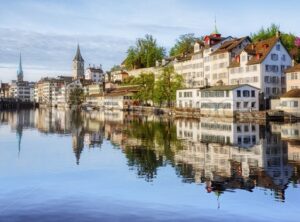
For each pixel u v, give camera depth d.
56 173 34.03
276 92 108.50
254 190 27.38
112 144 52.47
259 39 138.88
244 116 94.69
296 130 65.81
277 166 35.19
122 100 184.50
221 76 125.50
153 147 48.78
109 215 22.50
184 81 141.50
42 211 23.19
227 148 46.56
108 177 32.12
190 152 44.19
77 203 24.78
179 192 27.16
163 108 137.62
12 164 38.31
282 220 21.56
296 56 127.56
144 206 24.11
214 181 30.11
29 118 122.88
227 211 23.03
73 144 53.16
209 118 101.88
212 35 143.00
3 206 24.12
